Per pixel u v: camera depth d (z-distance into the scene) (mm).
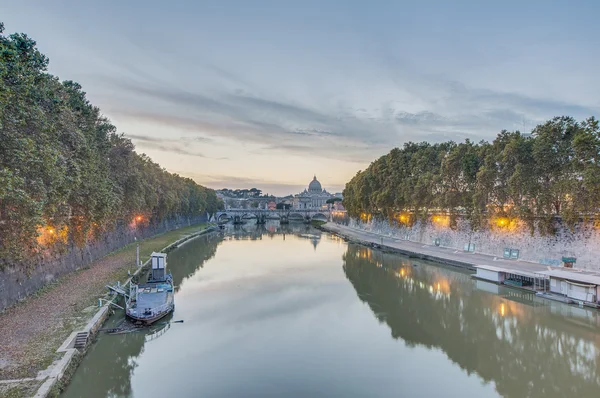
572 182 39375
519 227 52844
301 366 23703
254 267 57281
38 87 25719
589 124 39000
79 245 39500
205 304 36531
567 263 43938
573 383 21844
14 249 24031
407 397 20266
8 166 20906
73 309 28250
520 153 46469
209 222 164250
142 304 31656
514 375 22797
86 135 38781
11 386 16828
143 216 79562
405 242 80938
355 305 36719
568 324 30625
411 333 29391
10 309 28016
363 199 97375
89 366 23156
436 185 64812
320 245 89062
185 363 23984
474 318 32594
